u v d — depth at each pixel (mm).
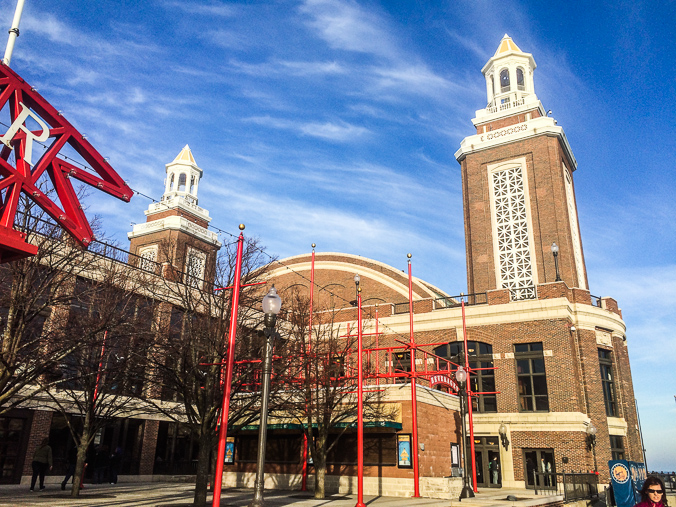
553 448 31969
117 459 28359
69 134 12016
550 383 33281
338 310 41938
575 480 25469
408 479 24047
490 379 35469
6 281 16906
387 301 46969
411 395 24359
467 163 46156
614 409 35312
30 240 17281
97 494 20812
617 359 36469
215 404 18172
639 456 37219
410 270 25891
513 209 43062
